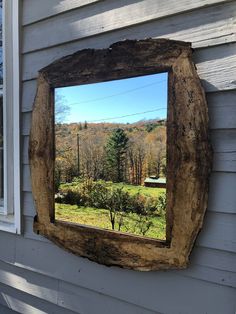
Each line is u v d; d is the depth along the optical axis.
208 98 1.53
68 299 2.09
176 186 1.59
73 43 2.02
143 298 1.76
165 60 1.62
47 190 2.10
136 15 1.76
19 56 2.27
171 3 1.64
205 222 1.54
